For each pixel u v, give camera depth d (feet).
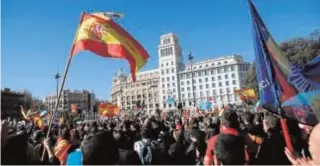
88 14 24.00
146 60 24.79
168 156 22.53
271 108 17.89
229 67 522.88
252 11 18.93
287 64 19.13
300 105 18.56
